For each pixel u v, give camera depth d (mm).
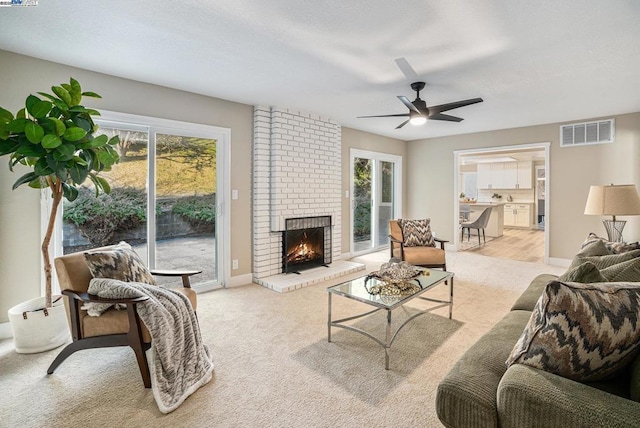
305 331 2770
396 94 3783
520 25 2262
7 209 2676
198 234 3840
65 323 2545
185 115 3633
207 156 3875
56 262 2145
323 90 3633
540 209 10844
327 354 2375
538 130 5449
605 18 2174
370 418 1704
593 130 4934
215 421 1685
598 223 4945
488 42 2508
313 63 2906
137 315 1945
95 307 2051
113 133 3227
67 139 2162
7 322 2691
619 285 1169
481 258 5801
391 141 6695
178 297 2170
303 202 4625
